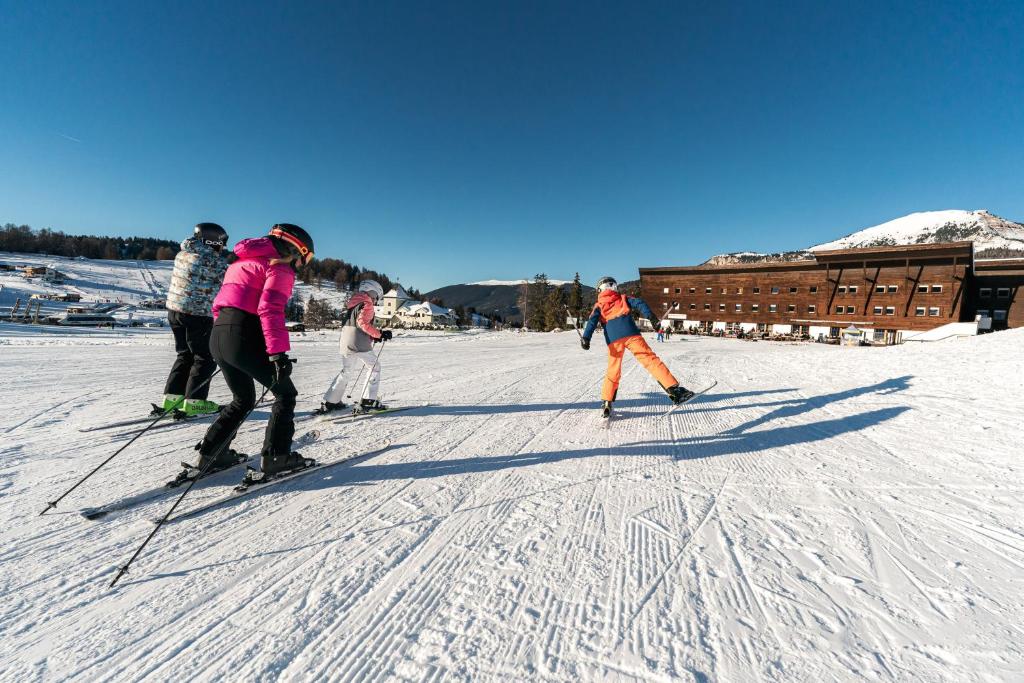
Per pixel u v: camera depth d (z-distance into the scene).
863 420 4.28
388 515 2.31
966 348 8.51
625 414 4.76
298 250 2.70
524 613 1.55
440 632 1.47
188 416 4.17
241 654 1.37
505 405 5.19
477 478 2.85
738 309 45.09
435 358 11.45
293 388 2.77
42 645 1.38
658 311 49.03
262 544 2.01
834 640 1.39
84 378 6.39
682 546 1.99
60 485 2.60
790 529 2.13
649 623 1.49
